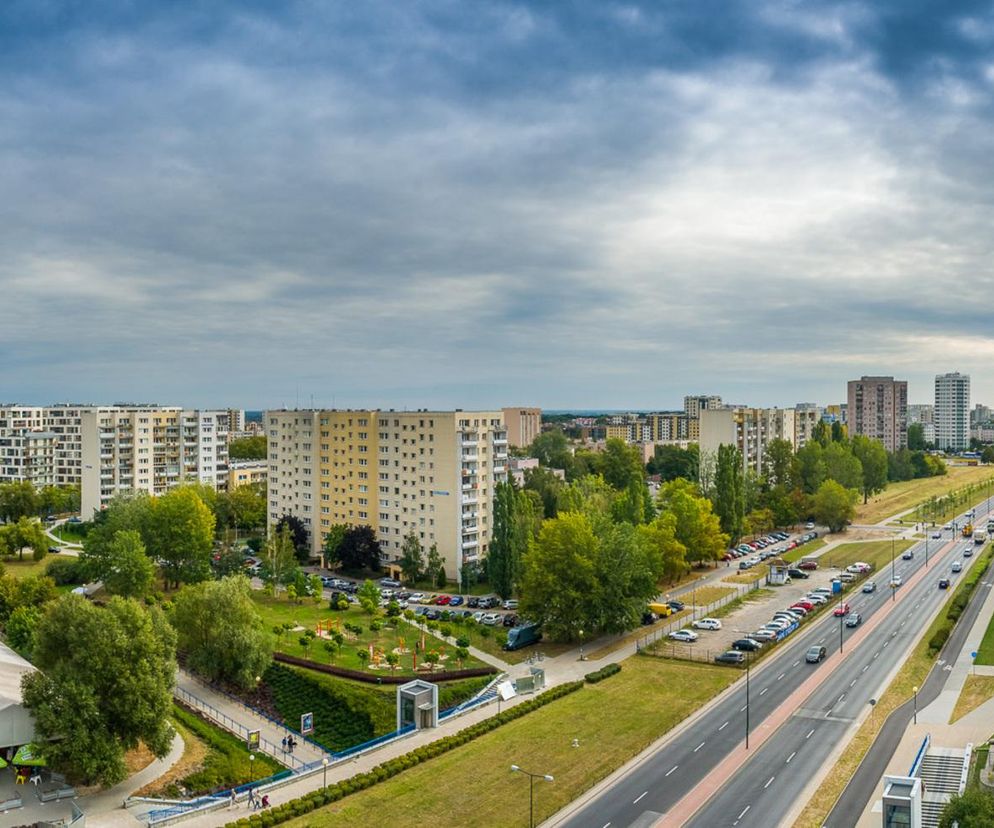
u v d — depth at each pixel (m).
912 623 147.50
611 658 130.62
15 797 84.19
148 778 90.50
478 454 195.38
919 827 72.50
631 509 197.50
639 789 86.00
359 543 194.62
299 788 86.88
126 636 91.62
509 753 94.69
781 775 88.44
